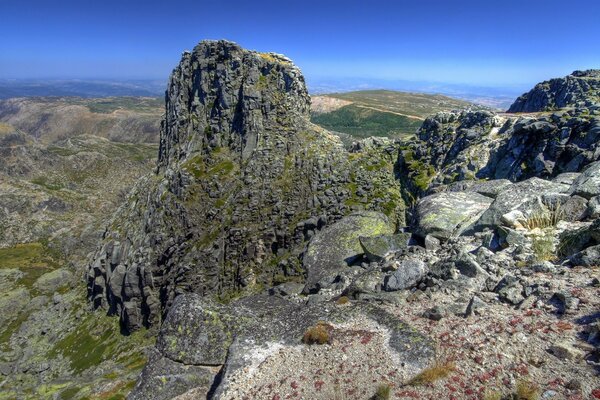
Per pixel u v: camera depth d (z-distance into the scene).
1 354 122.25
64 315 136.38
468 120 99.25
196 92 149.38
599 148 56.41
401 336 15.62
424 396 12.35
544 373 11.84
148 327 109.75
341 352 15.66
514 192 24.44
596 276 15.23
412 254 24.61
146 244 118.50
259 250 111.12
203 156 135.62
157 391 18.20
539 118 70.81
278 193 119.44
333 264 34.81
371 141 129.12
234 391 15.00
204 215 119.81
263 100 136.38
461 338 14.56
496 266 18.75
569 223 20.48
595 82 100.56
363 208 106.25
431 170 100.12
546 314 14.34
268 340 17.62
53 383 78.00
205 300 23.06
